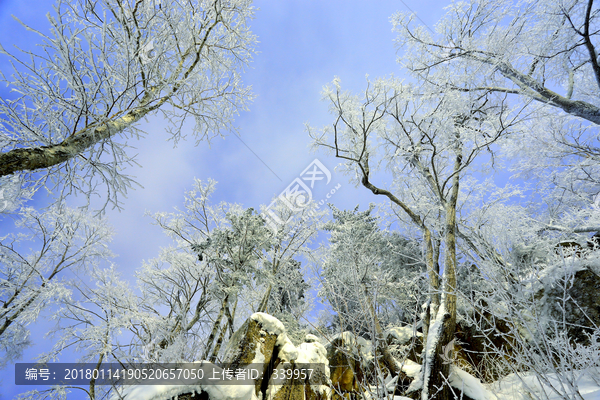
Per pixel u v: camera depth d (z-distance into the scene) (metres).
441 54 7.96
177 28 4.15
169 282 7.17
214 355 5.48
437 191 7.91
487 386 4.98
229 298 6.11
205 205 7.74
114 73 3.33
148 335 5.45
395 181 9.06
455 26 7.99
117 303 6.22
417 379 5.79
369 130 7.64
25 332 6.95
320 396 4.98
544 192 8.62
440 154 8.34
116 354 4.74
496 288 3.03
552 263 5.38
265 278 6.77
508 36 7.18
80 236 8.27
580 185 8.05
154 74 3.72
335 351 6.58
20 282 7.29
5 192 3.07
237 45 5.28
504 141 6.41
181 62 4.49
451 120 6.98
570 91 7.15
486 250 3.25
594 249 5.57
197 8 4.67
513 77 7.27
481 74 7.57
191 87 4.52
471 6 7.72
